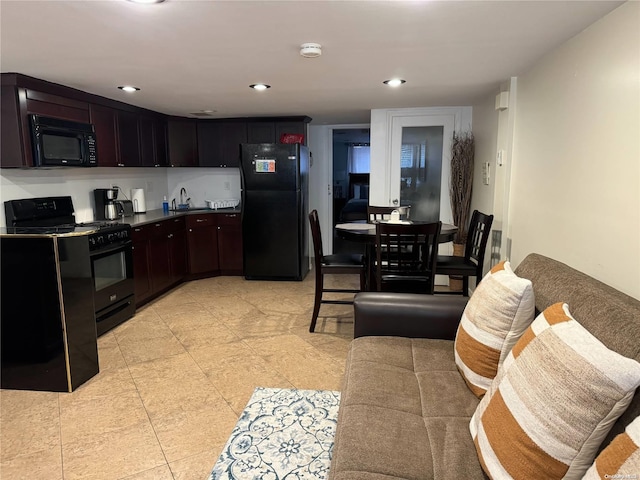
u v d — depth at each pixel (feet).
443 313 7.01
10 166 10.23
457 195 15.23
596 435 3.36
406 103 14.66
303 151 17.20
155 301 14.39
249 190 16.62
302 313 13.10
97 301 11.05
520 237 10.27
